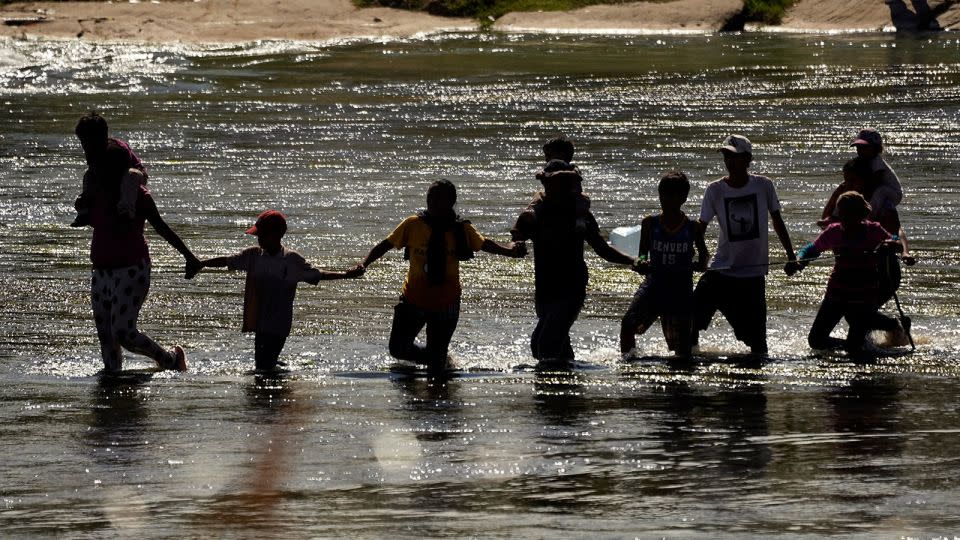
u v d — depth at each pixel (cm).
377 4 17588
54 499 2122
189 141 8269
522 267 4600
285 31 15962
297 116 9588
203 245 4950
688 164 7300
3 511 2062
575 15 17500
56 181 6619
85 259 4675
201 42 15238
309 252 4850
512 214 5725
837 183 6612
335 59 13638
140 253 3186
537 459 2347
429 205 3241
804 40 16062
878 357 3356
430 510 2047
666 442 2467
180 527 1969
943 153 7669
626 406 2789
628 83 11788
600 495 2119
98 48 14262
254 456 2383
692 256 3378
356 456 2381
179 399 2873
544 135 8600
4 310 3903
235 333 3675
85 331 3666
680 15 17488
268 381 3084
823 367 3231
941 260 4666
